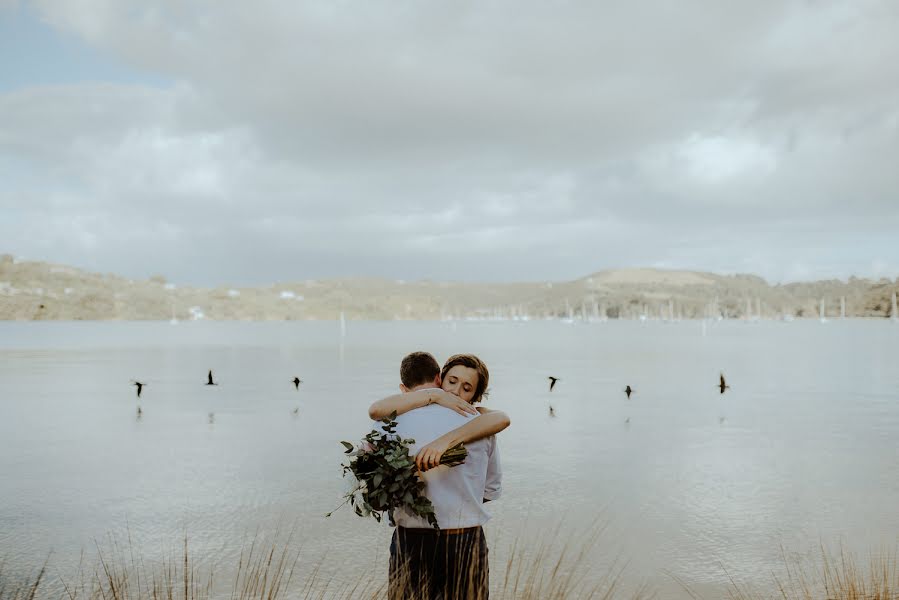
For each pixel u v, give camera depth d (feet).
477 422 10.26
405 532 10.44
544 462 54.60
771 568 28.53
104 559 29.89
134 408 95.14
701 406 96.84
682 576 27.45
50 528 35.17
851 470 51.19
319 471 50.83
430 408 10.53
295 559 29.63
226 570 28.04
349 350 303.07
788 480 47.44
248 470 51.19
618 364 204.85
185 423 79.51
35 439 67.56
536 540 32.27
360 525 35.65
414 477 9.96
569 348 322.14
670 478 48.19
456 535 10.18
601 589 25.79
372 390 123.54
